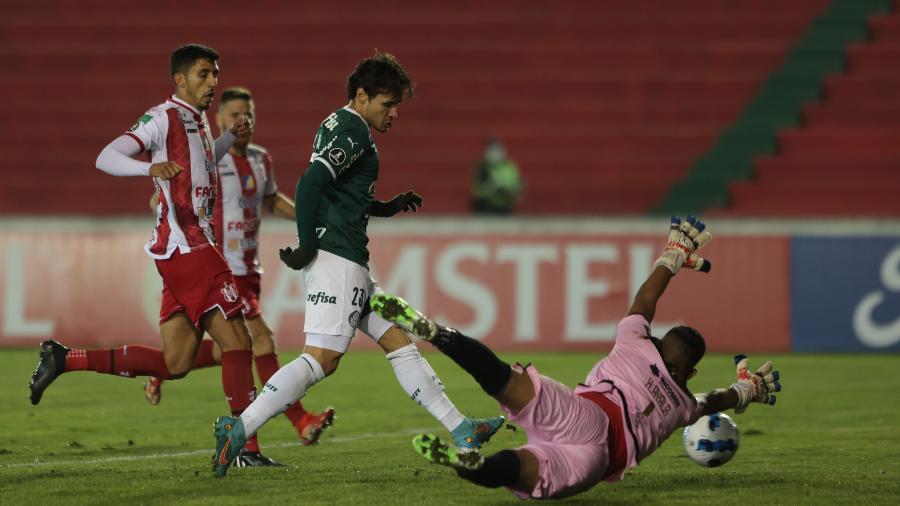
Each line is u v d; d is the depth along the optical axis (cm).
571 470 1725
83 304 5212
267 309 5122
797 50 7469
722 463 2114
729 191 6638
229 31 7850
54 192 6781
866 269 5091
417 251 5181
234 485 1991
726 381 4075
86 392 3756
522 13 7925
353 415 3219
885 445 2627
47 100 7469
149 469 2197
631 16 7850
